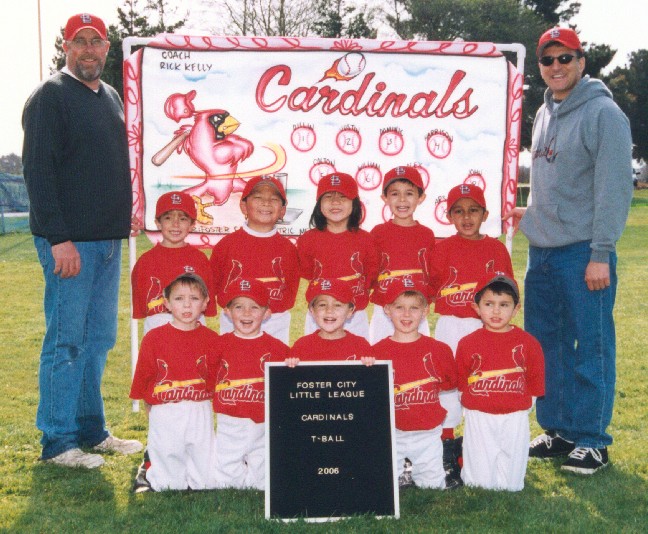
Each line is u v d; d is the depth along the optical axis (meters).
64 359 4.61
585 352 4.64
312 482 3.89
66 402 4.62
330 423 4.00
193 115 5.38
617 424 5.48
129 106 5.31
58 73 4.62
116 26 30.06
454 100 5.52
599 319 4.62
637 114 56.59
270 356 4.30
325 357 4.29
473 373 4.32
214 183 5.45
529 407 4.31
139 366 4.26
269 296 4.80
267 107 5.43
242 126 5.43
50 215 4.42
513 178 5.61
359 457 3.95
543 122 4.91
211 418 4.39
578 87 4.67
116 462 4.68
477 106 5.54
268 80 5.41
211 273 4.80
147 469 4.32
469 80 5.51
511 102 5.54
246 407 4.23
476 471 4.30
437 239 5.64
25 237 21.06
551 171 4.75
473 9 41.22
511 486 4.26
